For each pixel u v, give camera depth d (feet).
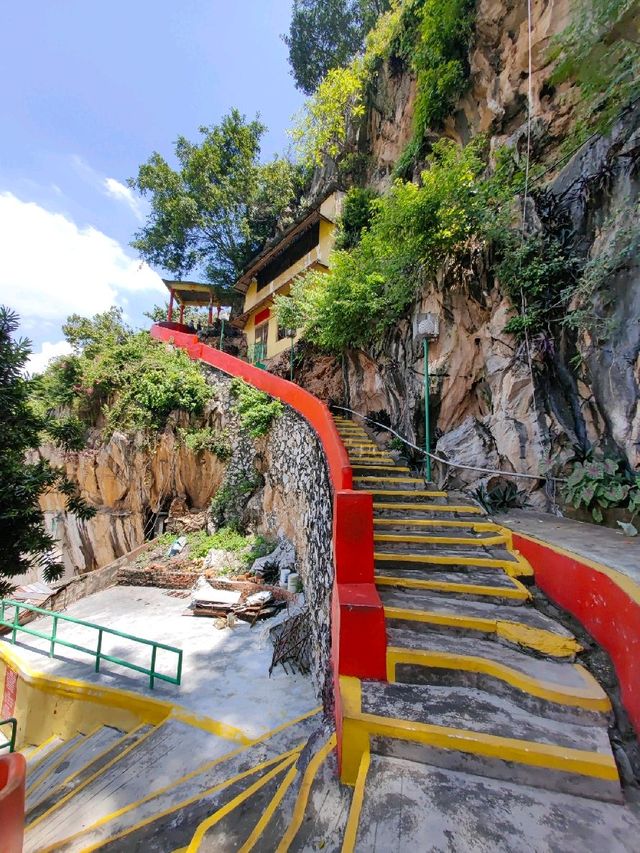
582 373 15.28
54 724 17.10
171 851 9.03
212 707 15.67
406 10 32.99
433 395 21.81
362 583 10.42
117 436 39.99
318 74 61.52
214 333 69.62
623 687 7.65
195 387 40.88
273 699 16.28
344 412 34.40
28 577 51.47
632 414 13.15
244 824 8.59
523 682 7.83
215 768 12.35
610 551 10.44
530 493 16.75
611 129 14.84
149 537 40.27
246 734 14.16
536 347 17.10
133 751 13.64
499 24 22.03
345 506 10.78
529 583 11.69
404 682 8.57
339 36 58.23
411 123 33.60
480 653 8.79
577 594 9.70
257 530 33.35
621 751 6.86
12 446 15.37
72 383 45.78
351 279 28.19
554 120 18.49
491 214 18.86
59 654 20.01
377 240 24.72
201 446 38.11
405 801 6.28
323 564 16.96
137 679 17.62
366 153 46.14
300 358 43.96
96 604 26.73
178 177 62.34
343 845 5.64
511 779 6.64
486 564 12.04
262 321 58.29
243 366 38.50
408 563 12.27
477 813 6.04
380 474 20.62
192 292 69.31
